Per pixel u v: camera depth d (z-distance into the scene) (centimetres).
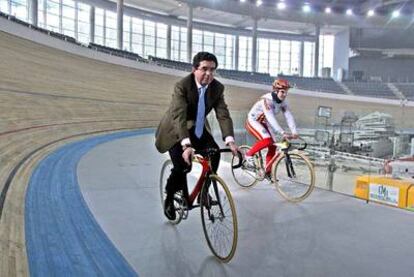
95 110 1437
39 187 393
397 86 3331
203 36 3572
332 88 3353
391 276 206
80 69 1558
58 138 875
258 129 406
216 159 241
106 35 2967
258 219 308
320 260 227
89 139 993
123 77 1869
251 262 223
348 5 3266
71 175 473
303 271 212
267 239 262
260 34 3703
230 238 231
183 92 232
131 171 519
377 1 3138
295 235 270
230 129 243
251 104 2847
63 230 270
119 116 1588
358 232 276
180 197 270
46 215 301
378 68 3912
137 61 2019
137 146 884
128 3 2900
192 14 3092
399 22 3378
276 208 341
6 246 228
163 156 697
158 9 3075
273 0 3125
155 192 396
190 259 227
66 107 1238
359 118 664
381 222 300
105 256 228
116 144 920
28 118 916
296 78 3400
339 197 384
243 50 3738
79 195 372
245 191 409
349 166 569
